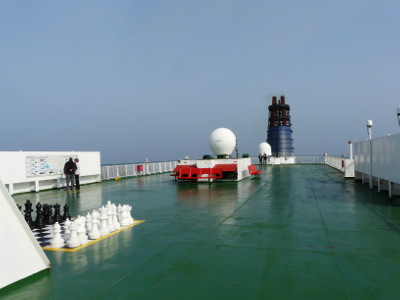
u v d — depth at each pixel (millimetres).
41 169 17703
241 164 21469
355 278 4648
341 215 9117
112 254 6000
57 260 5719
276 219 8758
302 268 5078
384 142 12719
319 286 4391
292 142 55656
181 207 11078
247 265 5258
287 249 6082
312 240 6660
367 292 4180
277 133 55125
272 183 18500
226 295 4164
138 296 4191
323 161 44750
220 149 23031
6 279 4504
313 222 8297
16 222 4918
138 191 16219
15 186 16688
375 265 5164
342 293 4164
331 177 21719
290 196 13023
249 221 8586
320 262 5340
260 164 43438
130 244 6641
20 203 13156
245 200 12297
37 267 4996
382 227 7676
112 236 7320
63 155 19188
